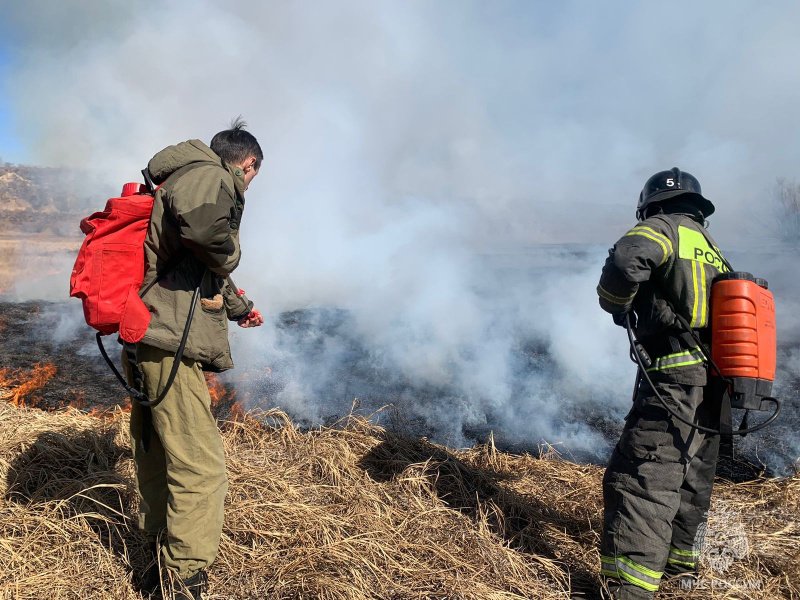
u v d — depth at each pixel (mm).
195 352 1963
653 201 2250
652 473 2078
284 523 2406
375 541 2354
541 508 2734
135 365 1957
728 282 2020
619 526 2104
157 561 2111
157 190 1952
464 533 2469
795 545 2459
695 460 2273
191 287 1996
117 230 1929
